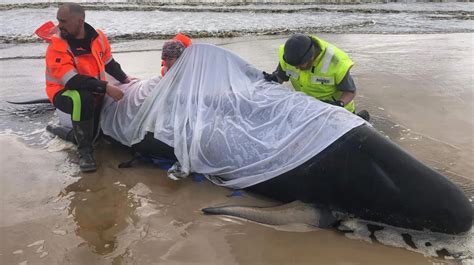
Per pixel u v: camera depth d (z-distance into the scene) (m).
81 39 4.80
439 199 3.64
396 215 3.76
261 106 4.26
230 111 4.36
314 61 4.79
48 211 4.00
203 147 4.35
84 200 4.18
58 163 4.91
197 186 4.42
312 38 4.75
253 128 4.19
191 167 4.47
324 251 3.49
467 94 6.65
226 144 4.24
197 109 4.48
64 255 3.41
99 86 4.71
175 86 4.68
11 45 10.41
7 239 3.60
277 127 4.11
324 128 3.94
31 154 5.11
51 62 4.70
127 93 5.09
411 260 3.38
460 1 21.22
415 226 3.73
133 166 4.83
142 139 4.78
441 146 5.04
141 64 8.34
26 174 4.65
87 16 14.73
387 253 3.47
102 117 5.21
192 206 4.07
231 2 19.50
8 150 5.18
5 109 6.43
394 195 3.71
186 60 4.68
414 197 3.67
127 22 13.66
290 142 3.99
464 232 3.67
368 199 3.80
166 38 11.10
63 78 4.69
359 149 3.81
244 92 4.43
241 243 3.57
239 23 13.70
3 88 7.28
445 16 15.38
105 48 5.07
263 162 4.09
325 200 3.96
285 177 4.03
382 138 3.90
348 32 11.91
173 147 4.56
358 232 3.78
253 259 3.38
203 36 11.43
